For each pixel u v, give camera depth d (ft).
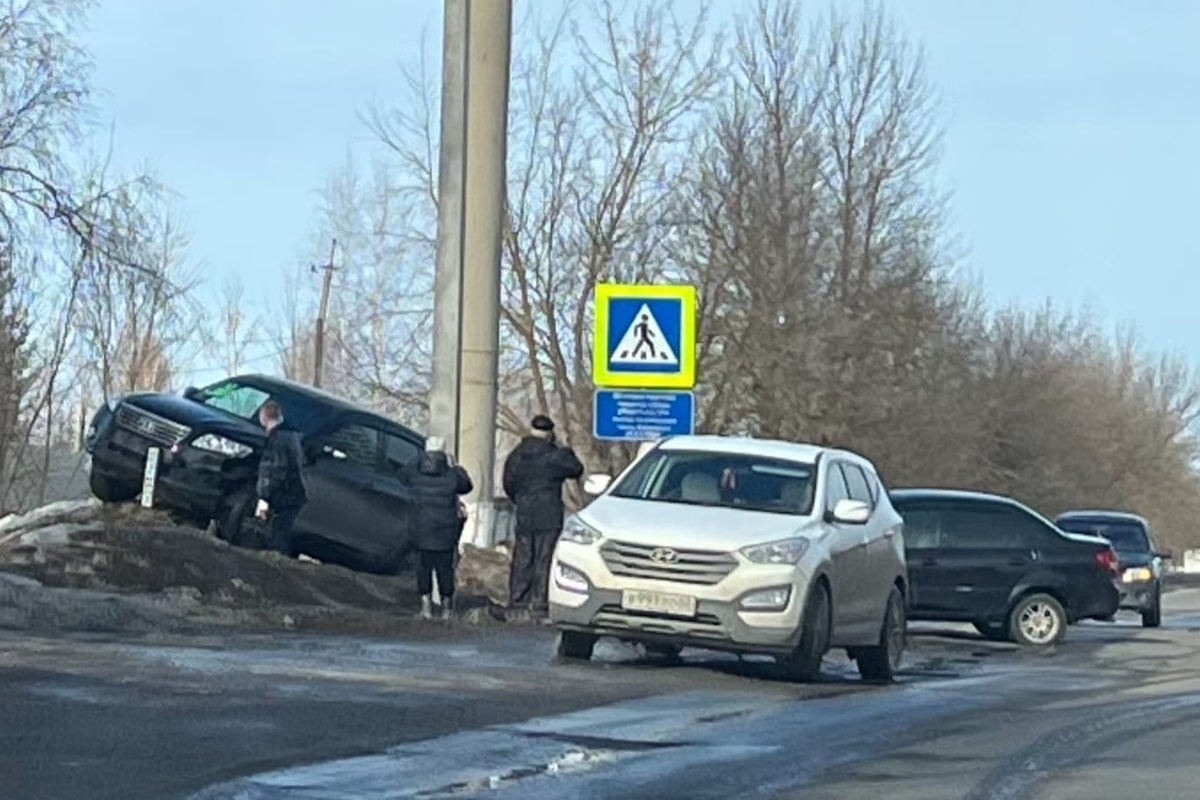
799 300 169.58
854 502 55.01
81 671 42.39
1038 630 80.12
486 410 86.79
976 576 80.28
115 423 68.95
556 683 47.93
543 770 34.24
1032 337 273.95
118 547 61.77
